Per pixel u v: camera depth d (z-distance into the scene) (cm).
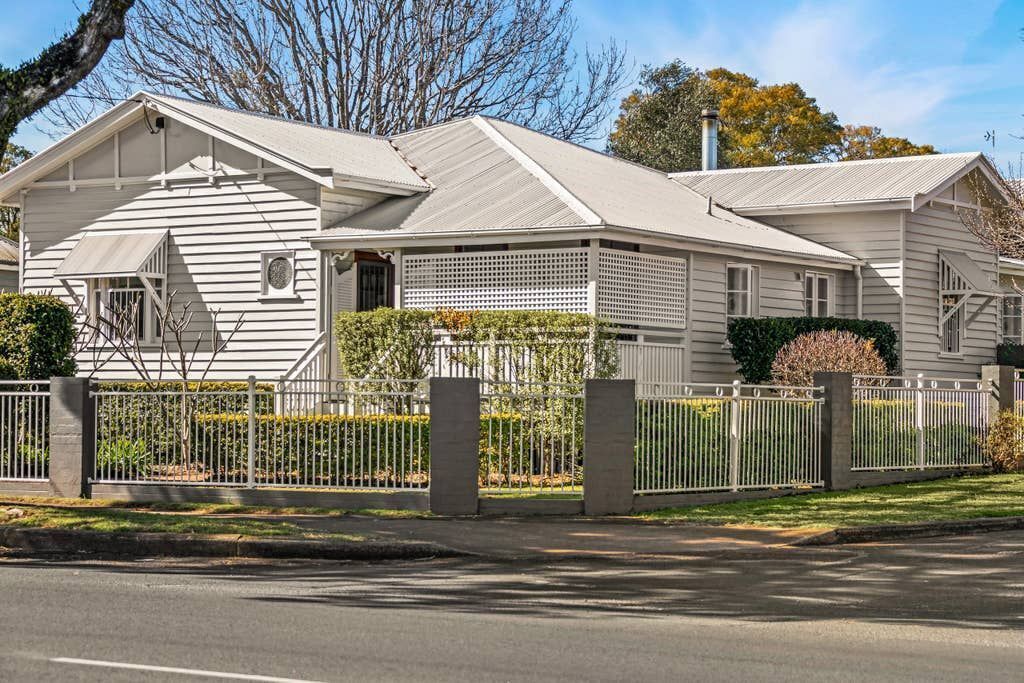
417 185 2698
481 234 2369
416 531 1483
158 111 2716
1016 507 1762
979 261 3297
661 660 845
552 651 867
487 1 4550
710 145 3803
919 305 3062
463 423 1644
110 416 1795
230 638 895
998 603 1098
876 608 1070
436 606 1052
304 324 2583
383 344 2189
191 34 4419
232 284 2661
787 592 1151
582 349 2075
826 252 2953
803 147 6425
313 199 2584
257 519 1565
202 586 1146
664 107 5872
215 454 1769
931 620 1015
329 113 4522
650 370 2470
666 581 1211
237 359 2648
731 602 1095
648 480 1728
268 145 2594
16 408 1847
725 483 1827
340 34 4503
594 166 3066
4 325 1955
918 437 2172
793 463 1922
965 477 2227
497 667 814
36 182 2858
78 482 1780
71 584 1151
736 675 803
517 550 1374
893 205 2956
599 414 1667
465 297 2438
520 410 1741
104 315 2750
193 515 1587
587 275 2330
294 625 950
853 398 2033
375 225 2530
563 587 1170
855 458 2045
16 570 1252
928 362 3091
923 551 1428
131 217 2767
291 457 1728
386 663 820
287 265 2609
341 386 2316
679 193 3192
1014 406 2355
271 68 4478
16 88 1620
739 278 2756
